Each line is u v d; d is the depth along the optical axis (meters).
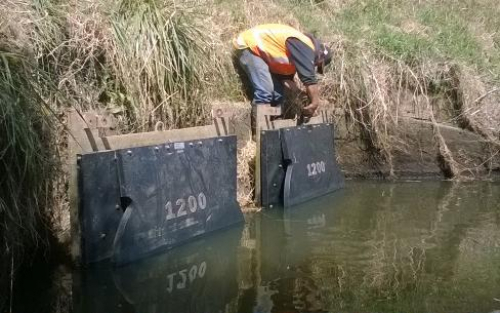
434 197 4.71
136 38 4.00
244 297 2.62
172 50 4.13
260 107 4.40
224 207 3.80
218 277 2.88
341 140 5.50
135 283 2.80
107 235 3.03
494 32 7.32
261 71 4.69
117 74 3.89
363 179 5.52
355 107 5.52
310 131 4.76
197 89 4.30
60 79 3.59
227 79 4.80
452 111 5.82
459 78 5.86
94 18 3.90
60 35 3.73
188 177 3.50
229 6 5.54
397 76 5.75
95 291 2.70
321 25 6.04
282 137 4.42
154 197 3.24
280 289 2.72
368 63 5.62
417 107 5.69
